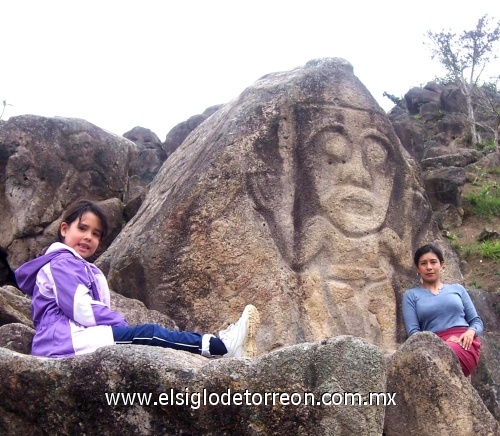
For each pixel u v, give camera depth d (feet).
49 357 13.24
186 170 24.93
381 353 12.18
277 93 24.58
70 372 12.44
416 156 56.34
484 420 16.87
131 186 39.32
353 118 25.13
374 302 23.52
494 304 31.48
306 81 25.00
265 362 12.04
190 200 22.44
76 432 12.30
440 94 71.10
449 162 52.75
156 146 50.93
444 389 16.89
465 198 46.88
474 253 40.42
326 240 23.52
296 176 23.88
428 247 22.22
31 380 12.55
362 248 23.84
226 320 21.50
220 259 21.99
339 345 11.96
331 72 25.55
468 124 64.85
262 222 22.72
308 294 22.56
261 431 11.80
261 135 23.72
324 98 24.98
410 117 65.82
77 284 14.44
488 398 24.17
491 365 25.05
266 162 23.50
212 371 12.09
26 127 31.55
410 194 25.80
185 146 29.68
